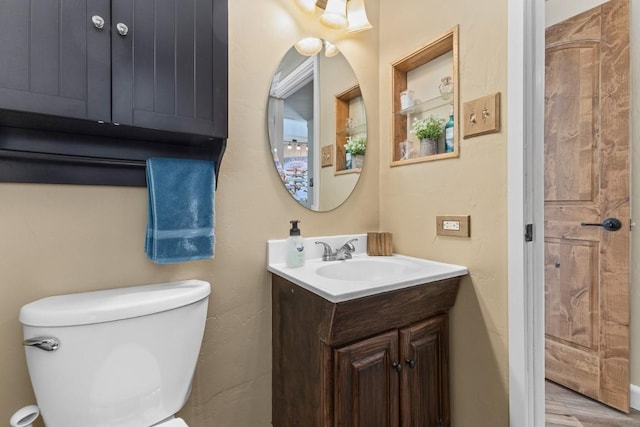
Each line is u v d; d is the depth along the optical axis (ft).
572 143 5.73
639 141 5.22
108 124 2.67
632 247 5.30
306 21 4.57
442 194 4.26
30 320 2.48
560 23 5.83
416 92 4.97
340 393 3.11
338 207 4.88
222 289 3.89
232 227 3.96
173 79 2.92
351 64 5.01
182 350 3.00
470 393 3.92
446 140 4.36
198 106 3.05
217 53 3.17
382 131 5.27
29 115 2.39
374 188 5.27
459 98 4.04
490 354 3.71
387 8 5.16
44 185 2.94
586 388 5.65
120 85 2.66
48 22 2.38
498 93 3.60
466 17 3.94
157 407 2.86
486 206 3.75
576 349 5.79
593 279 5.54
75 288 3.08
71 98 2.46
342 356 3.13
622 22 5.04
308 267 4.09
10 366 2.83
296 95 4.47
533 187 3.50
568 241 5.87
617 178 5.18
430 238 4.44
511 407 3.53
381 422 3.39
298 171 4.49
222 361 3.91
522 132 3.39
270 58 4.25
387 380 3.44
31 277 2.90
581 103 5.58
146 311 2.77
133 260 3.35
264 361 4.19
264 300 4.18
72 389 2.51
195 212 3.40
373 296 3.17
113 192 3.25
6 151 2.67
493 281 3.68
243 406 4.05
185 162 3.38
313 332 3.30
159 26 2.85
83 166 3.08
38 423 2.93
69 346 2.49
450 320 4.11
